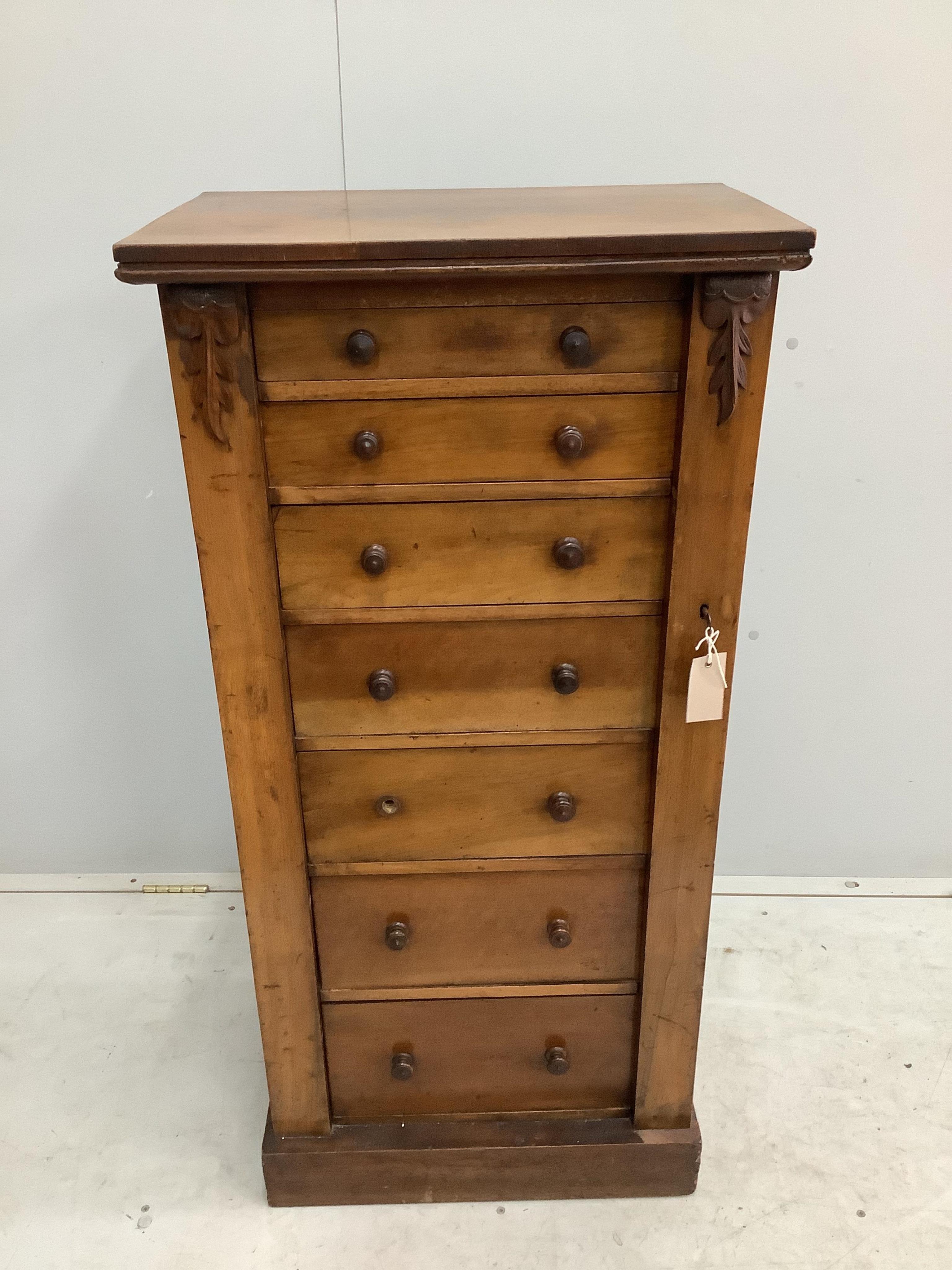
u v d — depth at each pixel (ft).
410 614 3.84
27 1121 5.28
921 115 4.97
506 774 4.15
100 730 6.43
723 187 4.66
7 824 6.72
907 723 6.38
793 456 5.67
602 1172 4.82
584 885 4.39
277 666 3.90
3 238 5.20
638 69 4.92
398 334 3.42
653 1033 4.61
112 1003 5.99
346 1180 4.80
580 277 3.34
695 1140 4.77
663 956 4.45
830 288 5.30
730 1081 5.46
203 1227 4.77
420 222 3.60
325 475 3.63
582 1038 4.70
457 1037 4.68
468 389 3.50
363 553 3.72
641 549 3.78
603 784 4.19
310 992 4.51
